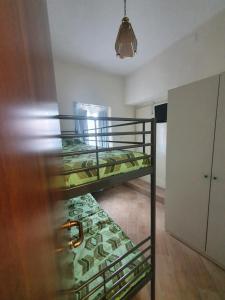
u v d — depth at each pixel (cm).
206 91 161
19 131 28
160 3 173
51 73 68
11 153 25
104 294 91
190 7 179
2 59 24
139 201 331
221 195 157
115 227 158
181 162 193
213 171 162
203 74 213
